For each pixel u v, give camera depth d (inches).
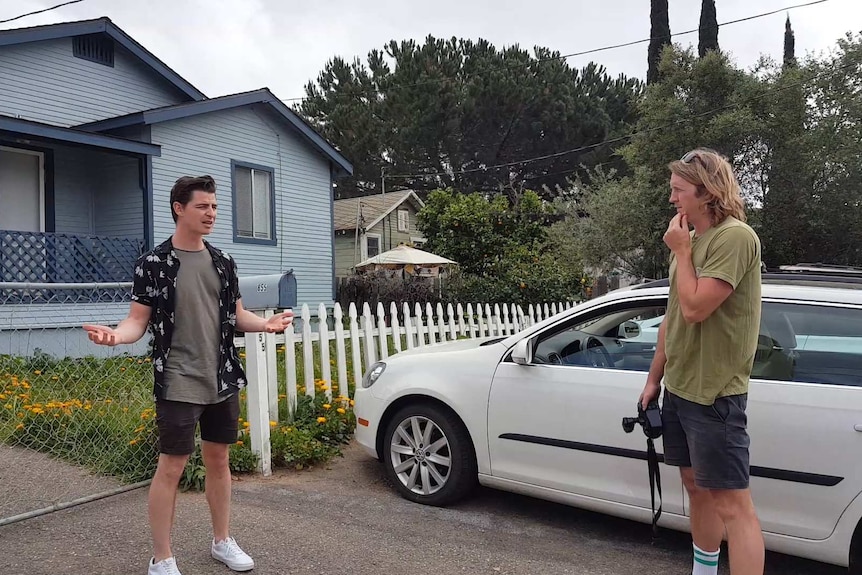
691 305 96.6
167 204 470.3
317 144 589.9
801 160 551.5
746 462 99.2
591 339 151.3
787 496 123.3
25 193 447.2
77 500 158.7
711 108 595.8
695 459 101.0
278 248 567.8
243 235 538.3
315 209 607.2
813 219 548.4
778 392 125.3
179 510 156.6
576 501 147.4
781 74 577.3
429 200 722.2
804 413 122.3
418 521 156.5
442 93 1207.6
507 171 1264.8
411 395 171.2
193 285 116.6
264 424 187.6
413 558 135.1
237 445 191.2
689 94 607.2
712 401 98.7
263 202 555.5
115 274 422.9
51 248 390.3
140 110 518.6
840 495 118.6
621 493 140.3
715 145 573.9
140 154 441.1
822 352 125.7
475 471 163.3
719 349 98.5
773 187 568.1
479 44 1306.6
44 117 452.8
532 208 695.7
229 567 126.1
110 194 471.8
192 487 170.9
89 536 140.1
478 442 159.8
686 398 101.9
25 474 180.5
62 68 462.9
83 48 475.8
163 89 536.7
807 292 131.2
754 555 97.7
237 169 531.8
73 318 392.2
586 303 155.3
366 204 1007.0
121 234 469.1
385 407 176.2
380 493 175.9
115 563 127.2
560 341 155.0
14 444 205.5
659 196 608.1
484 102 1206.9
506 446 155.6
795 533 123.3
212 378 117.9
